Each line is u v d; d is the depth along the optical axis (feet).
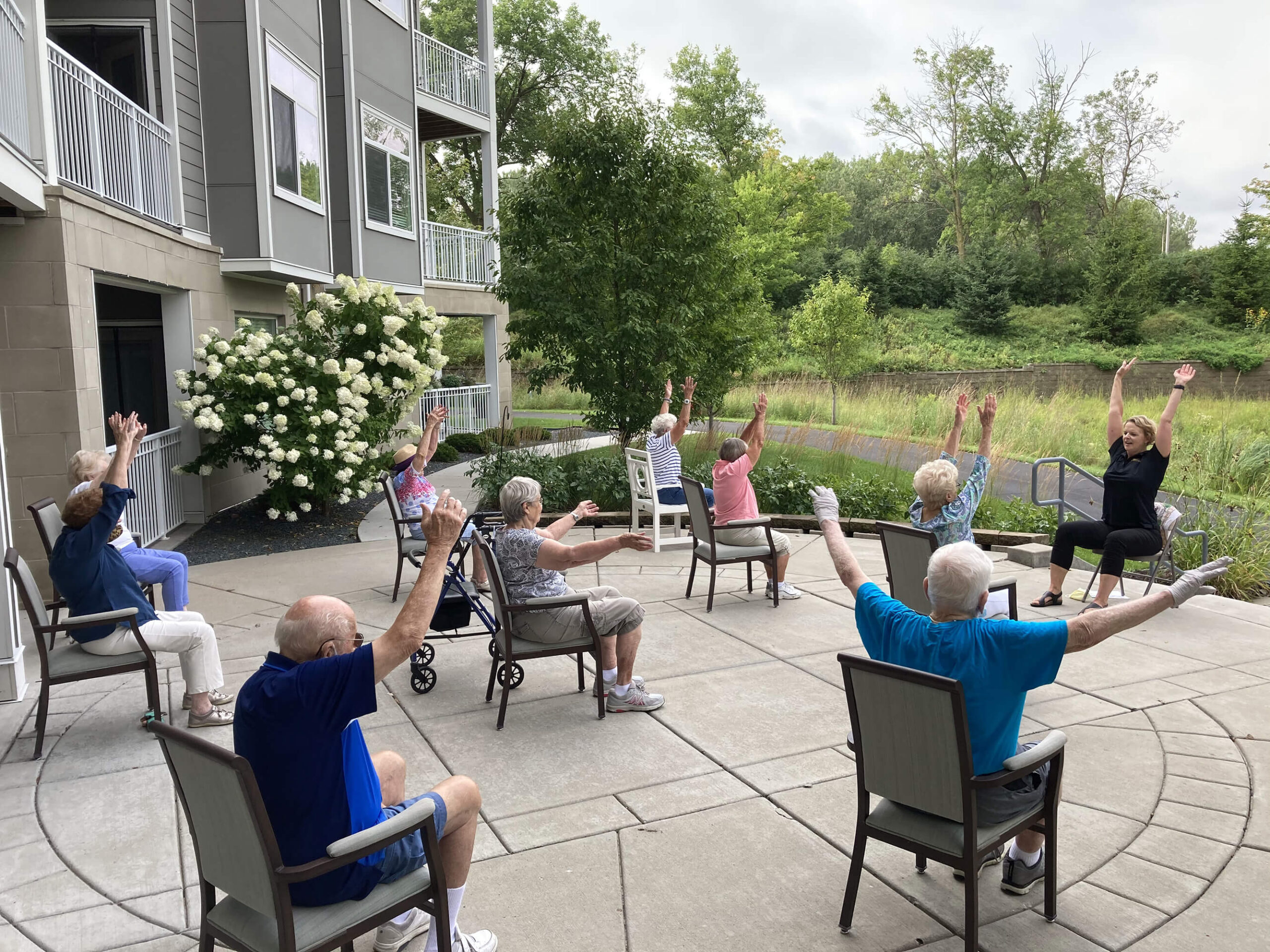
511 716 15.48
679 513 28.58
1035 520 32.86
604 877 10.50
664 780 13.01
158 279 29.68
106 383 37.22
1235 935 9.30
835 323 79.36
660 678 17.25
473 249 62.39
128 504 27.71
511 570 15.01
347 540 31.50
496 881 10.43
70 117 26.35
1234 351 108.99
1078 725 14.90
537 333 41.98
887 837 9.10
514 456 38.04
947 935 9.36
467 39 117.80
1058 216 152.56
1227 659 18.15
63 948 9.43
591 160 40.52
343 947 8.61
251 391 31.53
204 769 7.11
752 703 15.97
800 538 31.40
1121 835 11.37
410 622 7.45
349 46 45.93
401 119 52.19
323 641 7.73
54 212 23.11
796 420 65.05
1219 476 33.27
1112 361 109.91
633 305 39.58
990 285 132.05
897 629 9.27
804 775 13.14
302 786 7.29
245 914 7.75
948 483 15.47
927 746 8.57
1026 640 8.36
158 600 23.71
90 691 17.10
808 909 9.86
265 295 40.63
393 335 35.01
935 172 161.99
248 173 35.29
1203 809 12.06
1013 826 9.00
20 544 23.70
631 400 41.06
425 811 7.80
